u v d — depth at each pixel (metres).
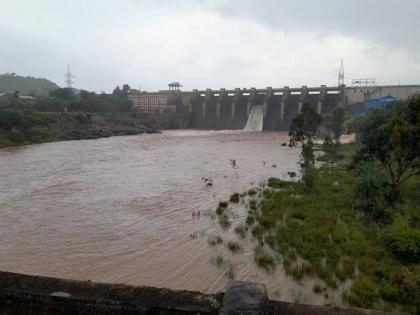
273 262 18.55
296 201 29.19
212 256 19.86
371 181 25.44
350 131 81.00
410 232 18.86
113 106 142.12
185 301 6.41
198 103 147.00
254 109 132.50
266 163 53.59
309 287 16.03
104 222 26.09
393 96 105.31
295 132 43.22
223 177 42.69
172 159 57.72
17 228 24.77
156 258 19.88
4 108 92.50
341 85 117.19
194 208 29.48
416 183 30.94
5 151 65.19
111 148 72.69
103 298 6.63
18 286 7.12
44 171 45.72
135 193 34.81
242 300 5.98
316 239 20.88
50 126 92.88
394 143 24.53
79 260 19.73
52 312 6.82
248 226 24.33
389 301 14.40
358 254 18.64
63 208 29.58
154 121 133.50
